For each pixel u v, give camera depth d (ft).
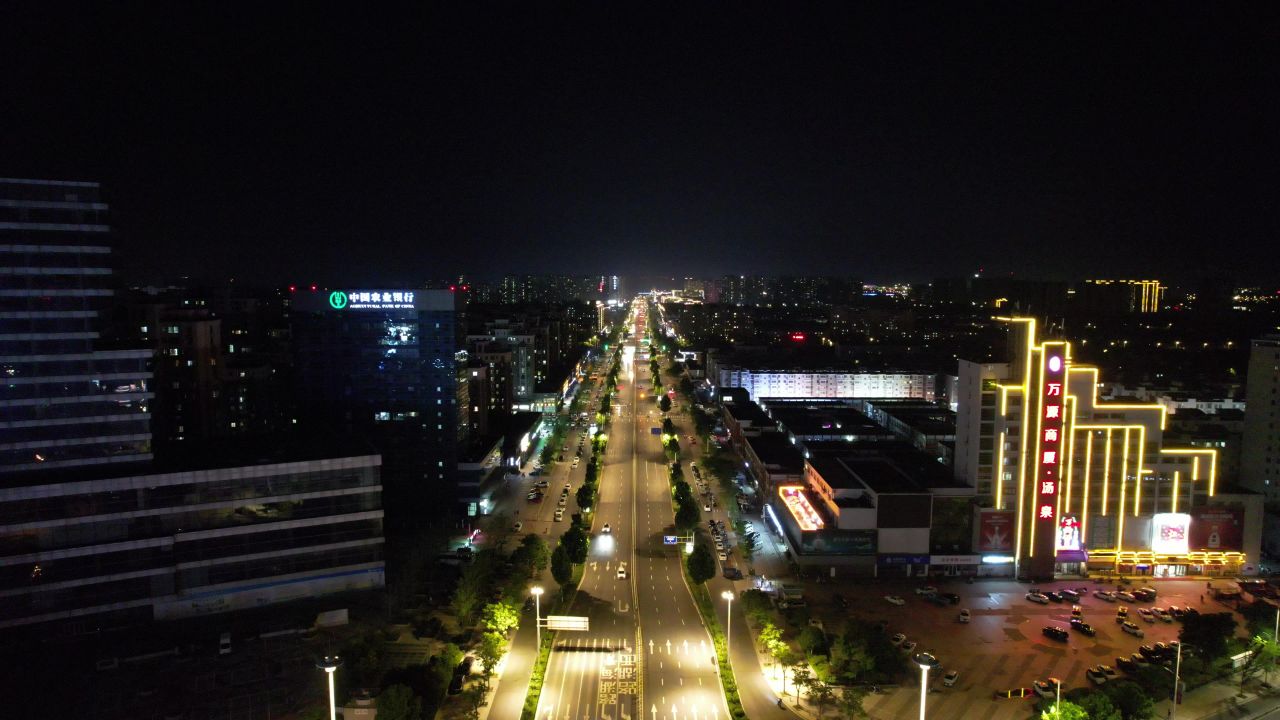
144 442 536.83
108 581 488.44
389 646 476.54
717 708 417.69
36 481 482.69
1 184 501.97
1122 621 517.14
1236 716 417.28
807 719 410.31
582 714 411.34
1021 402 579.89
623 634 501.97
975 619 523.29
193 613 509.35
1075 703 377.09
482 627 502.79
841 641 434.71
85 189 523.29
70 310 518.78
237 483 517.96
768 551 652.48
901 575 591.37
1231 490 604.08
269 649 471.62
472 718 402.72
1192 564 592.19
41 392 512.63
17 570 467.52
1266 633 452.35
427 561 600.39
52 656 459.32
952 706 419.33
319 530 540.52
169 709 408.05
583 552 588.91
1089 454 585.63
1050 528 581.12
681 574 604.08
